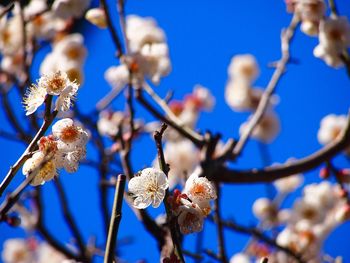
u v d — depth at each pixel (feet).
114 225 2.32
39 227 4.26
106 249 2.31
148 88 4.04
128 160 3.28
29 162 2.41
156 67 4.11
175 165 4.83
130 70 3.82
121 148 3.35
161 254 3.10
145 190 2.40
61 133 2.44
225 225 3.76
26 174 2.41
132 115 3.43
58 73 2.44
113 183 3.79
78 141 2.44
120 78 4.46
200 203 2.40
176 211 2.39
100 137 4.05
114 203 2.33
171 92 4.03
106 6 3.92
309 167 3.83
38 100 2.44
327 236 4.79
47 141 2.43
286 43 4.26
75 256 4.17
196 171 3.54
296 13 4.31
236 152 3.72
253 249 4.75
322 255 4.75
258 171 3.75
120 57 4.01
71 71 4.76
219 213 3.30
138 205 2.39
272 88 4.06
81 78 4.81
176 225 2.41
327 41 4.18
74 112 4.08
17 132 4.10
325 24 4.19
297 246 4.67
